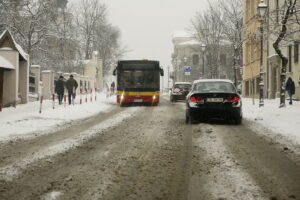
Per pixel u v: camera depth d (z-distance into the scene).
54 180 6.12
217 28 43.91
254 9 38.00
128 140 10.19
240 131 11.97
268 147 9.03
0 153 8.39
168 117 17.11
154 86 25.78
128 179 6.16
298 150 8.62
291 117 14.63
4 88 23.70
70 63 51.12
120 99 25.78
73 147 9.12
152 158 7.78
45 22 39.78
